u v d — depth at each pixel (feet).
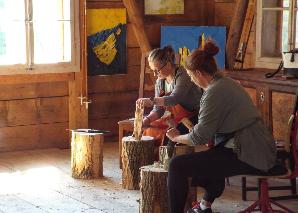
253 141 15.56
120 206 18.84
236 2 26.61
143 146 20.26
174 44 28.04
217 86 15.60
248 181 21.85
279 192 20.76
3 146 25.71
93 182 21.49
